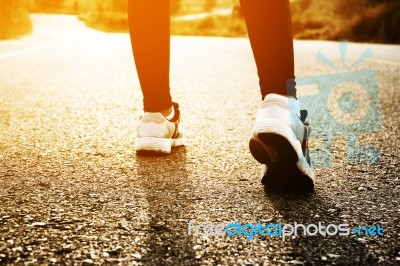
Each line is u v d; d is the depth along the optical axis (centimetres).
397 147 215
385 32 1219
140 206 132
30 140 213
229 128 249
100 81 432
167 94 191
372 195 145
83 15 2980
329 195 145
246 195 143
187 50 863
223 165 177
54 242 108
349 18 1294
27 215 124
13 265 96
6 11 1070
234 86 423
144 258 101
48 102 317
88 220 121
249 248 107
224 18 1822
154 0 175
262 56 141
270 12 139
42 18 3095
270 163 142
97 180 156
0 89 366
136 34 181
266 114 137
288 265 99
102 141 213
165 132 190
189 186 151
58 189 146
